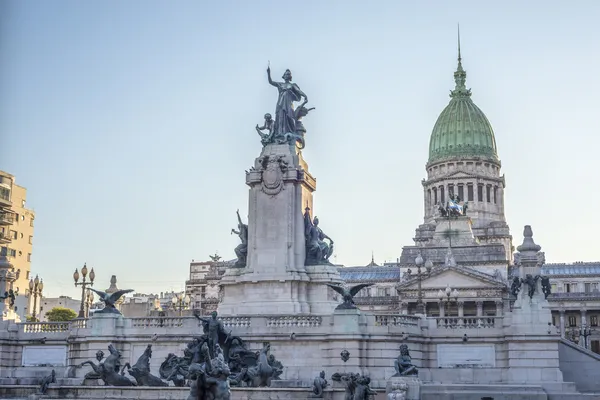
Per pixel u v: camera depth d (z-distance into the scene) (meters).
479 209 196.00
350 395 45.28
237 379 53.84
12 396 56.16
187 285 192.25
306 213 71.75
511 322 60.12
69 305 181.88
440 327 62.09
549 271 182.75
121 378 54.47
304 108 75.25
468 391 55.09
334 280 69.25
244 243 71.88
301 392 50.22
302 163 73.62
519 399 53.94
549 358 58.94
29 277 161.50
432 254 172.00
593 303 163.38
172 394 51.56
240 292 69.44
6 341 67.00
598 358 60.81
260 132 73.38
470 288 152.12
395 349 59.03
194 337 60.97
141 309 109.62
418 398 51.19
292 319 60.62
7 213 143.62
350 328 58.72
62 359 66.12
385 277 177.75
